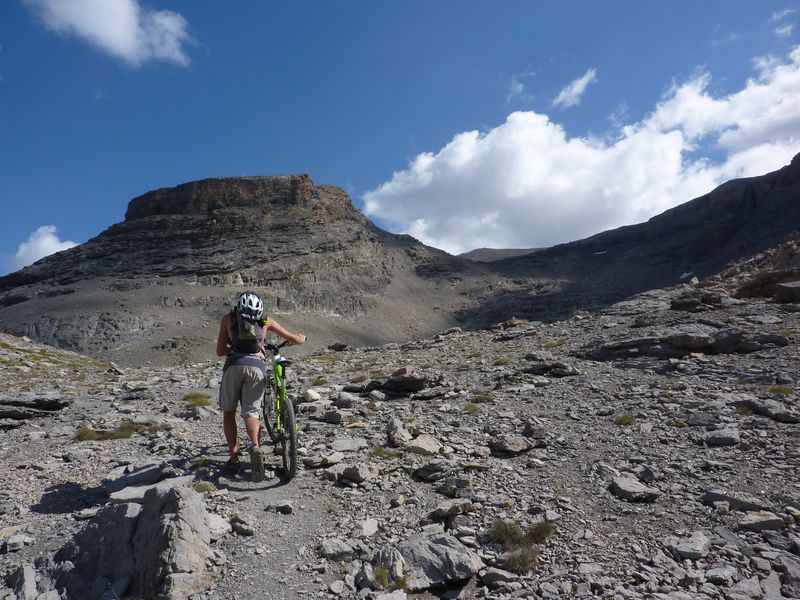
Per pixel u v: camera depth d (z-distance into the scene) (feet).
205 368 46.06
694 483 15.16
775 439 17.66
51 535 13.47
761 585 10.88
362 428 20.94
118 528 12.41
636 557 11.84
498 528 12.62
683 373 27.35
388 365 40.68
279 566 11.77
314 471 16.60
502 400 24.50
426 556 11.75
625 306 55.72
